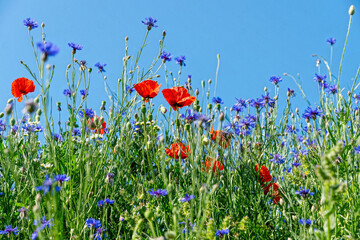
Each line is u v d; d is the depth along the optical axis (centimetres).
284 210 148
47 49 116
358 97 172
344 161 143
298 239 134
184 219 135
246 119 165
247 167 158
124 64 167
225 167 154
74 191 144
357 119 164
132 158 171
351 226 137
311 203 150
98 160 155
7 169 149
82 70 164
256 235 145
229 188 157
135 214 135
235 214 147
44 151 171
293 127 188
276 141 182
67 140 168
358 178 148
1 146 152
